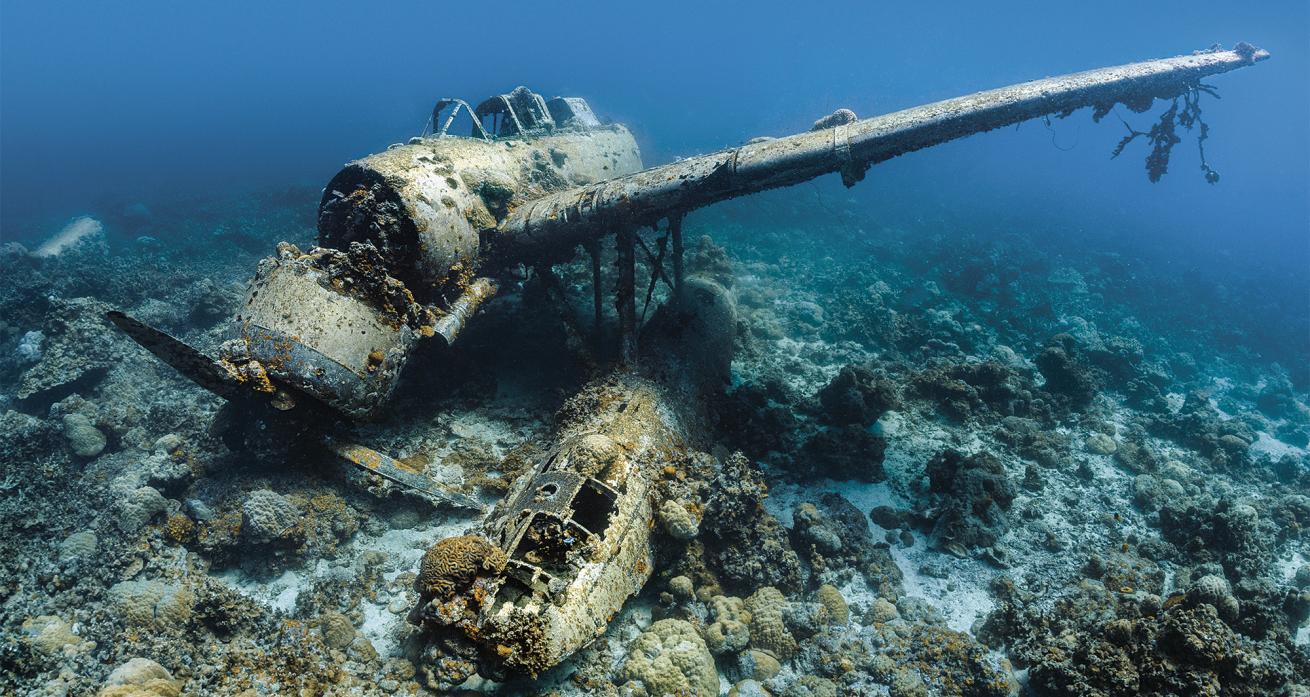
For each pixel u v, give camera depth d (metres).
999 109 12.63
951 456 15.04
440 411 15.84
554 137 20.16
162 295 23.36
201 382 11.48
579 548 9.50
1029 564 13.25
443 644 8.85
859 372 17.47
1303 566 13.65
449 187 14.48
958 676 10.13
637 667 9.74
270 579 11.57
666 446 12.52
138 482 13.02
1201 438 18.02
